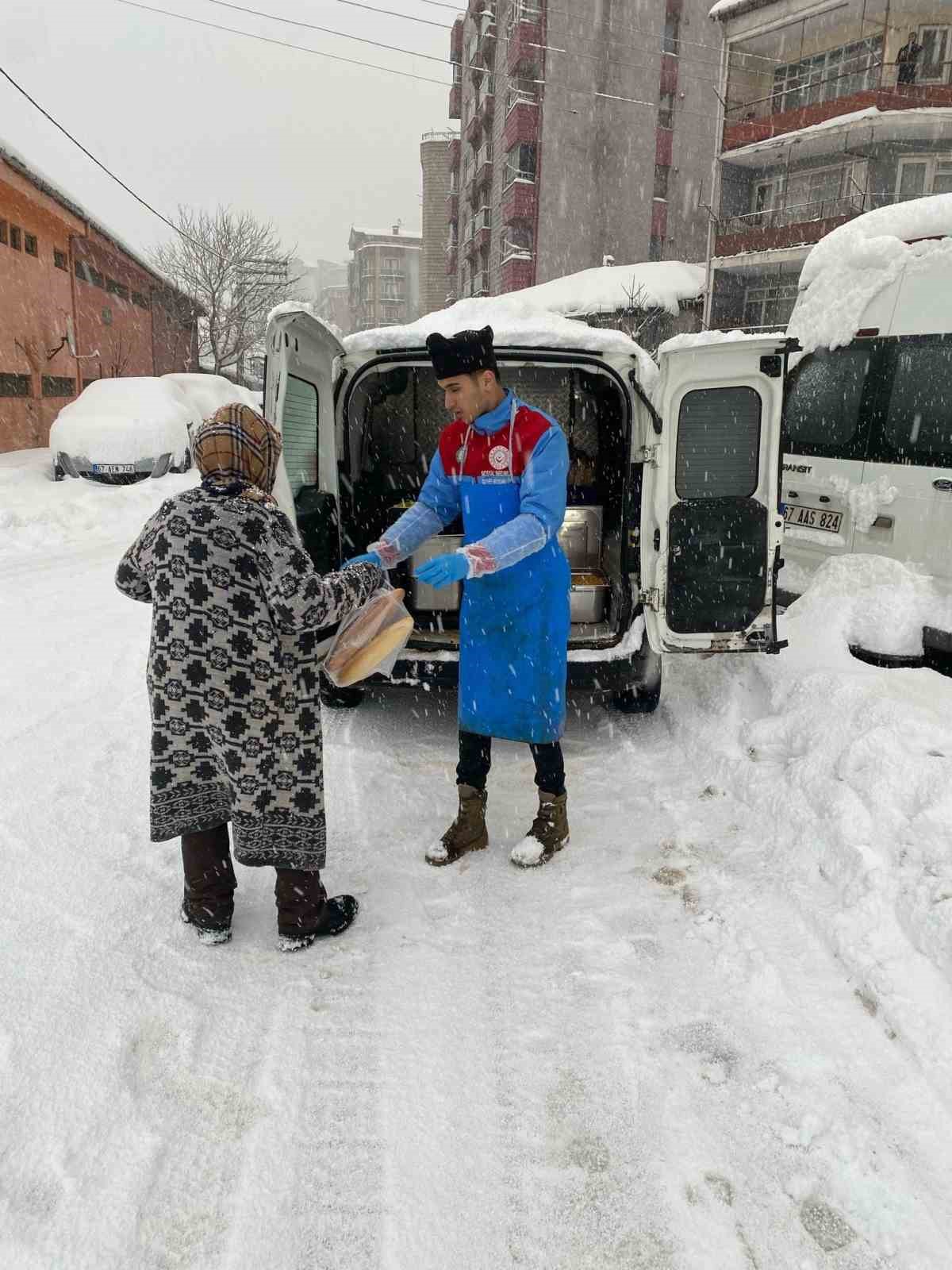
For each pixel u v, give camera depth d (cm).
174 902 265
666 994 230
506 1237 163
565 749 403
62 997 218
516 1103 194
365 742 407
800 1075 199
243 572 217
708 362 380
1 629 548
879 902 252
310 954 246
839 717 349
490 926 262
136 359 2823
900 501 508
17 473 1185
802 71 2381
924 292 507
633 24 3152
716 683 435
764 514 389
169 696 220
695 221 3378
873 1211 166
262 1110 190
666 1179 175
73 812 312
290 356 343
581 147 3212
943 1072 197
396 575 450
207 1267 156
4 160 1638
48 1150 176
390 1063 205
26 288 1845
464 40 4341
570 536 477
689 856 300
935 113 2053
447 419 546
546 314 413
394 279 9938
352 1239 162
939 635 454
